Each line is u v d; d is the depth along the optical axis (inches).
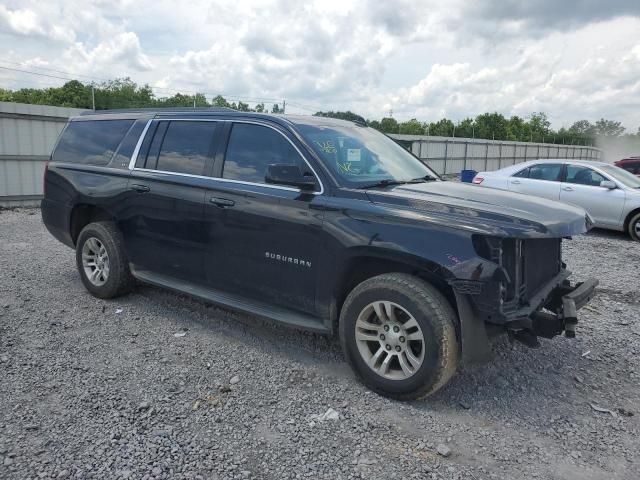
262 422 130.5
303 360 167.6
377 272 151.3
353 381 153.9
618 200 420.2
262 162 169.9
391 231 138.3
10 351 168.4
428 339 133.2
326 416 133.7
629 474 113.8
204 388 147.3
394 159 185.8
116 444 119.0
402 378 139.6
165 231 193.5
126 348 173.6
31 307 212.2
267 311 167.5
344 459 116.3
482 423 133.4
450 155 1521.9
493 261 127.3
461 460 117.3
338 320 157.9
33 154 578.2
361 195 148.4
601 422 135.5
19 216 489.4
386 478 110.2
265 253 164.1
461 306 131.0
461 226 130.8
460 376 159.8
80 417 130.0
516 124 3944.4
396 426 130.4
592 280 162.9
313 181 154.8
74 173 227.1
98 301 221.5
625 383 158.7
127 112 223.0
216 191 176.1
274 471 111.5
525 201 151.9
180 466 111.8
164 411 134.1
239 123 179.6
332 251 148.1
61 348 172.1
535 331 139.6
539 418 136.7
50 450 116.0
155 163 200.7
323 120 186.7
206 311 211.5
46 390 143.3
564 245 392.8
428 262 131.4
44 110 578.9
